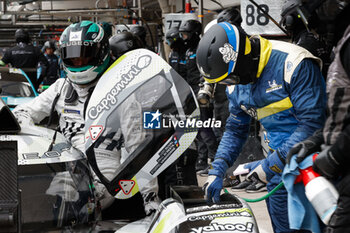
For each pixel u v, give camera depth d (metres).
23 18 21.66
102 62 4.52
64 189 4.01
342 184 2.62
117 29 12.27
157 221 3.54
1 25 29.61
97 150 3.86
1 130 4.33
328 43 3.15
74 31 4.45
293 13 5.65
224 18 7.03
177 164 4.28
